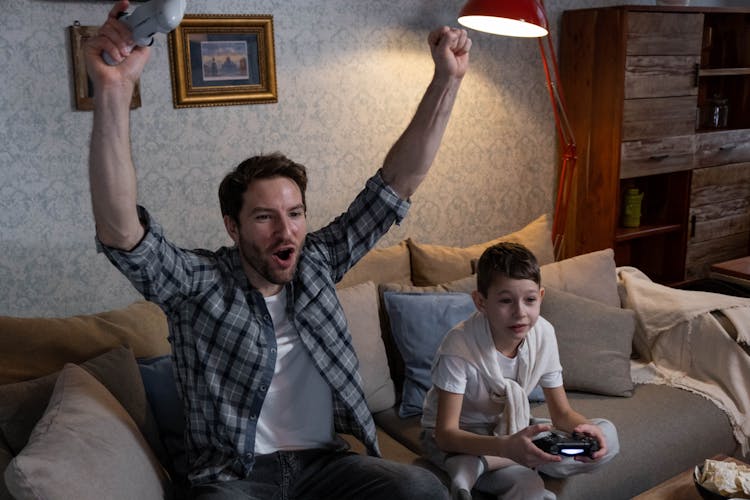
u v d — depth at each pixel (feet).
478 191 9.76
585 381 7.29
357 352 7.02
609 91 9.70
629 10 9.34
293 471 5.05
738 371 7.37
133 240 4.28
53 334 5.87
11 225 6.73
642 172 10.08
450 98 5.06
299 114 8.16
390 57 8.68
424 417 6.23
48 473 3.87
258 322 5.00
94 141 3.89
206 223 7.81
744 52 11.84
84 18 6.79
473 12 7.28
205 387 4.89
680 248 11.19
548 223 9.12
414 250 8.20
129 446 4.64
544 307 7.57
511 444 5.24
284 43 7.91
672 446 6.65
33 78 6.63
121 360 5.60
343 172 8.60
